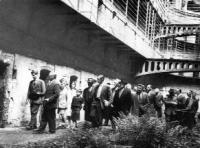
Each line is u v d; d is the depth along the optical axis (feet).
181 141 32.55
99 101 39.37
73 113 46.62
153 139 30.60
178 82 104.58
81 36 61.36
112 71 78.43
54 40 52.65
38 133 37.04
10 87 42.96
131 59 90.58
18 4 42.45
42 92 40.52
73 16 52.06
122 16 77.00
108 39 69.21
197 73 117.29
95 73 69.05
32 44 46.91
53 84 37.73
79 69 61.77
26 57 45.78
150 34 100.68
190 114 44.65
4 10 40.01
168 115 47.55
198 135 36.32
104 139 28.76
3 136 33.58
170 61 89.56
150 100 56.13
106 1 66.80
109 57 75.82
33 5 45.34
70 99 58.03
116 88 44.16
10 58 42.29
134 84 93.45
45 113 37.68
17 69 44.11
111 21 66.69
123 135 32.04
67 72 57.26
